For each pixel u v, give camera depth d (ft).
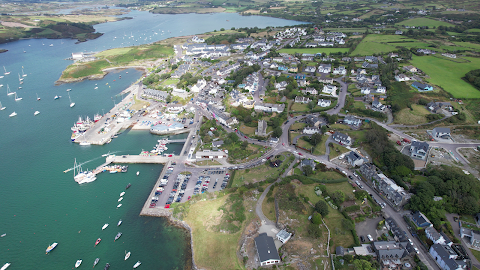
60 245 434.71
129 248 430.61
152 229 461.78
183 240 443.32
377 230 439.22
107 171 600.39
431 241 409.90
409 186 505.66
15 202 517.14
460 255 383.86
